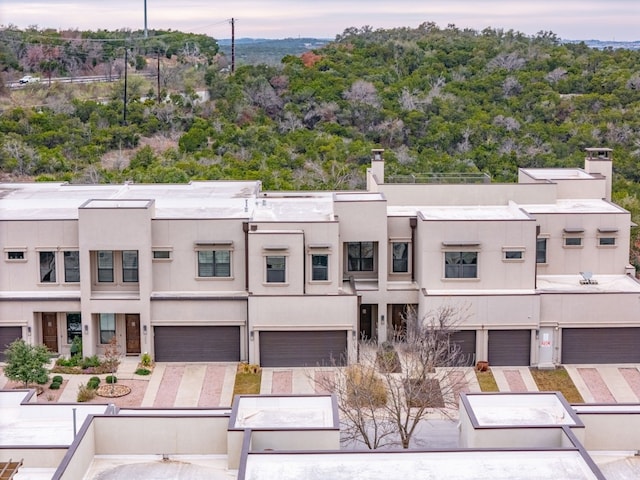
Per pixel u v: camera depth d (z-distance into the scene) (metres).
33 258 48.03
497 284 48.38
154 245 47.72
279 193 55.59
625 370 47.06
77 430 30.02
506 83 98.06
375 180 56.28
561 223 50.75
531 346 47.38
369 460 26.00
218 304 47.22
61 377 44.62
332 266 47.41
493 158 79.62
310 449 27.95
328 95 94.88
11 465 26.02
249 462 25.78
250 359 46.91
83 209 46.38
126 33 132.88
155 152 83.75
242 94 96.75
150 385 44.78
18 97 95.00
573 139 82.44
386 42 121.56
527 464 25.86
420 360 41.62
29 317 47.47
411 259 50.25
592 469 25.30
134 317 48.09
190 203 52.28
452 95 95.19
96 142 84.44
